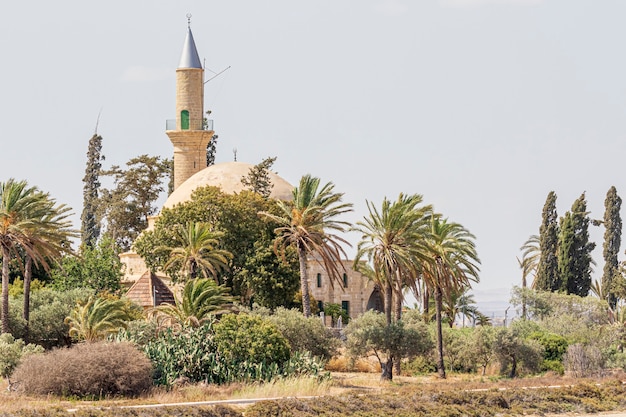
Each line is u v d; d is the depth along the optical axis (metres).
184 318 85.31
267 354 80.06
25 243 92.50
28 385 69.06
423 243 95.50
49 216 95.19
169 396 68.62
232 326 81.00
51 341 98.75
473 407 67.06
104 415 56.34
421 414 63.38
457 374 102.94
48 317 98.25
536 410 68.06
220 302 89.88
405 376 99.62
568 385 82.12
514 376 98.50
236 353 79.94
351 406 63.91
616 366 100.38
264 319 91.56
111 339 81.75
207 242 104.44
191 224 104.44
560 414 67.62
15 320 96.06
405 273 93.25
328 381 80.06
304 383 75.62
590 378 91.50
